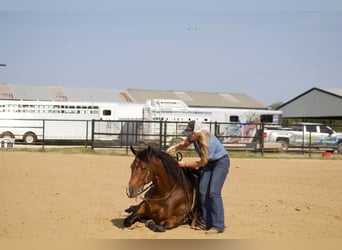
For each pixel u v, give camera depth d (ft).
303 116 151.12
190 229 22.94
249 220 25.82
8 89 120.67
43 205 28.25
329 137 89.86
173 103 91.20
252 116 95.50
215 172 22.17
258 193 35.81
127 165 52.54
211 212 22.72
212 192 22.08
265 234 22.50
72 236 20.97
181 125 87.30
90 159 57.67
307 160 68.23
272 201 32.35
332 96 139.13
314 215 27.84
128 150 77.00
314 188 39.55
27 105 89.40
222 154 22.13
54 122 90.07
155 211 22.29
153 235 21.40
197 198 23.32
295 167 56.34
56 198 30.76
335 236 22.48
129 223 22.47
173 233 21.91
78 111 91.04
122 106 92.53
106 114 91.91
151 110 88.28
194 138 22.29
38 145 90.33
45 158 56.29
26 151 68.80
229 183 40.86
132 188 20.45
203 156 21.76
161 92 161.27
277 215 27.53
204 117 91.81
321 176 47.98
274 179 44.52
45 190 33.76
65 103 90.63
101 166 50.60
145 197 22.45
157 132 85.71
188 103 149.18
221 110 93.25
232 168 52.90
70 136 90.84
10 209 26.66
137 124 81.82
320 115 143.95
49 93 122.83
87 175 42.83
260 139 78.48
